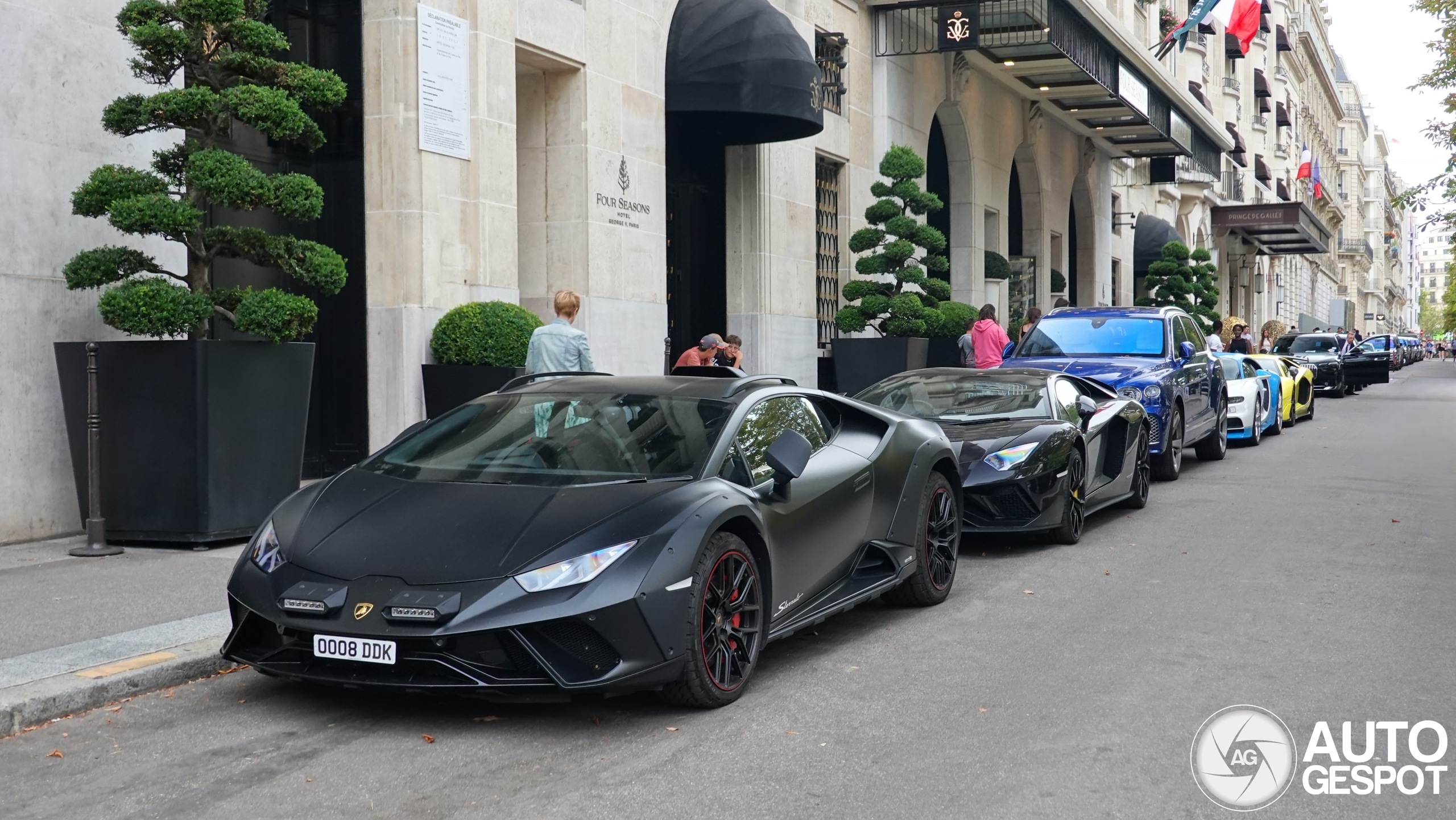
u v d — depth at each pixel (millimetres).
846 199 19922
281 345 8297
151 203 7637
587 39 13156
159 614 6012
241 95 7816
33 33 8312
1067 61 24000
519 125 13305
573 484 5000
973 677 5344
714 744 4402
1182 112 31922
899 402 9656
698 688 4699
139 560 7547
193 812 3736
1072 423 9383
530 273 13352
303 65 8359
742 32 14734
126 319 7625
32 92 8312
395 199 10812
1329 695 5035
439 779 4027
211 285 9688
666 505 4770
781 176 17562
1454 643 5930
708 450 5270
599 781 4008
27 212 8289
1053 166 30078
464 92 11336
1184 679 5281
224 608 6160
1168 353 13547
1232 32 28344
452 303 11234
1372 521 10055
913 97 21875
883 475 6410
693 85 14617
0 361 8117
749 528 5102
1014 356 13898
